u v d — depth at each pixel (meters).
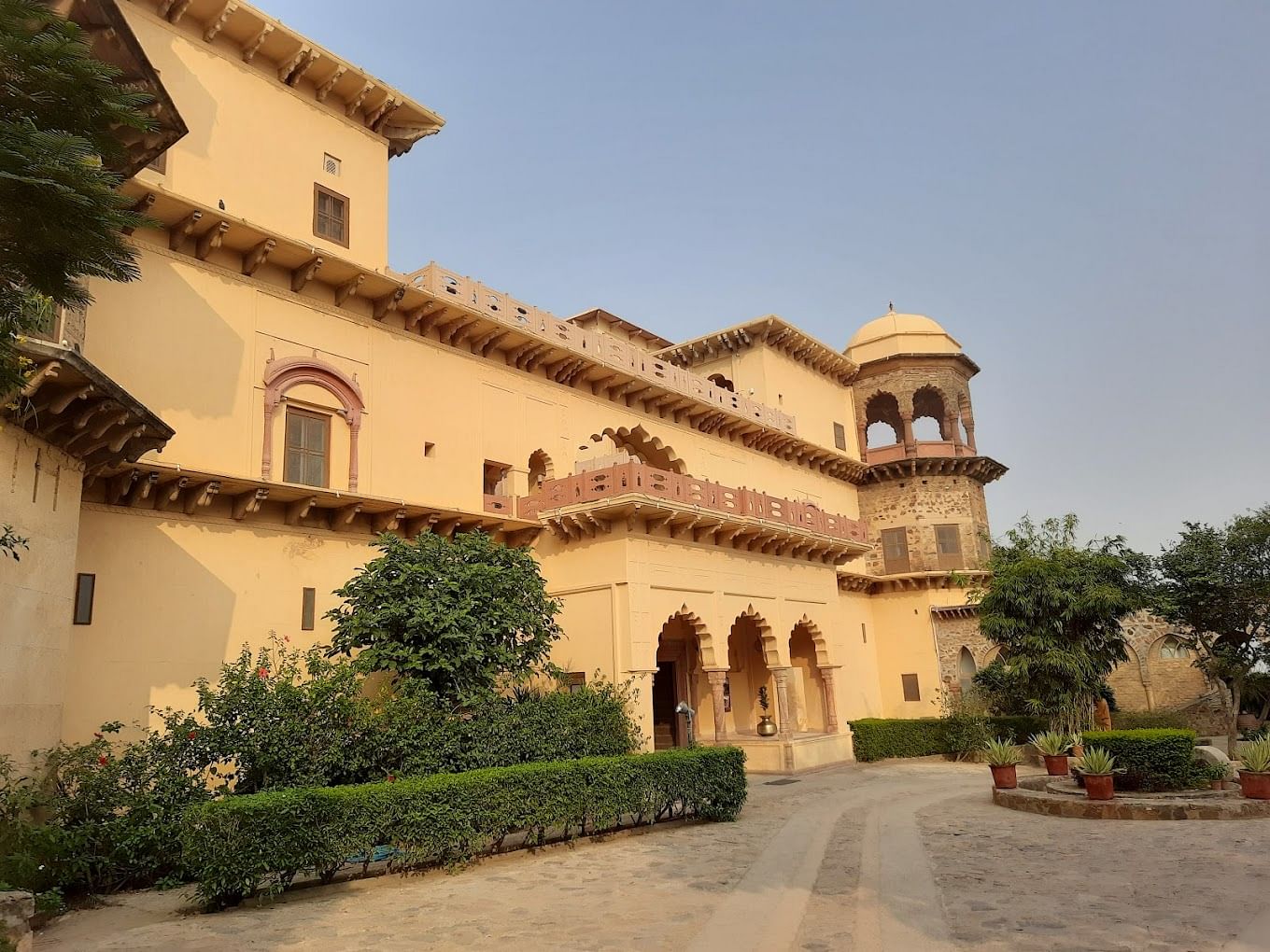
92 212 5.82
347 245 17.06
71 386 9.77
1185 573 26.45
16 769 9.59
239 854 8.75
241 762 11.32
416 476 17.33
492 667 14.64
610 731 15.50
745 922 7.73
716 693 19.92
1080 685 22.62
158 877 10.41
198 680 11.77
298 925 8.07
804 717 26.05
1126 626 30.62
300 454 15.60
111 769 10.39
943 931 7.23
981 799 15.88
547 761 13.22
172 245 14.35
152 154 11.58
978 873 9.49
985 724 25.48
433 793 10.38
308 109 16.95
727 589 20.81
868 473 32.38
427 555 14.84
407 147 18.81
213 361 14.52
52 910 8.80
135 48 10.16
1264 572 25.77
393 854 10.27
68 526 11.02
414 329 17.89
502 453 19.23
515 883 9.73
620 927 7.71
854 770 22.30
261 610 14.62
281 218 15.99
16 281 6.41
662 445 23.80
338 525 15.98
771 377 28.78
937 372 33.00
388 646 13.72
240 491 14.27
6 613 9.40
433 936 7.58
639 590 18.14
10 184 5.41
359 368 16.70
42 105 5.93
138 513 13.37
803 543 23.02
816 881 9.39
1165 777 14.44
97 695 12.39
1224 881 8.60
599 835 12.48
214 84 15.45
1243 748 13.66
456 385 18.53
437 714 13.04
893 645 31.16
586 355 20.66
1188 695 29.61
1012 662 23.69
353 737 11.98
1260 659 26.09
